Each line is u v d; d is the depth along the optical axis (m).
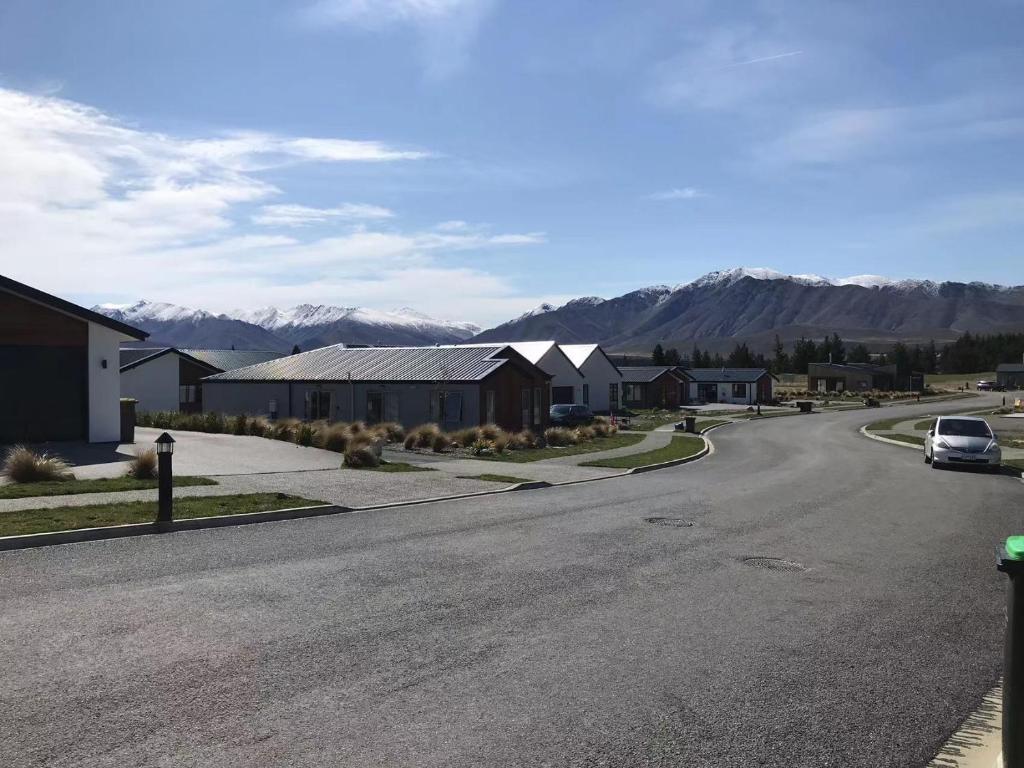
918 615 7.66
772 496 16.98
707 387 86.62
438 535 11.31
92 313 22.09
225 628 6.67
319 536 11.04
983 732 5.04
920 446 35.50
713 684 5.71
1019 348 173.12
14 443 20.88
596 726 4.95
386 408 37.31
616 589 8.35
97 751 4.42
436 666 5.91
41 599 7.43
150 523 11.07
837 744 4.81
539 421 39.84
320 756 4.45
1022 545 4.02
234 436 26.28
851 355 166.62
